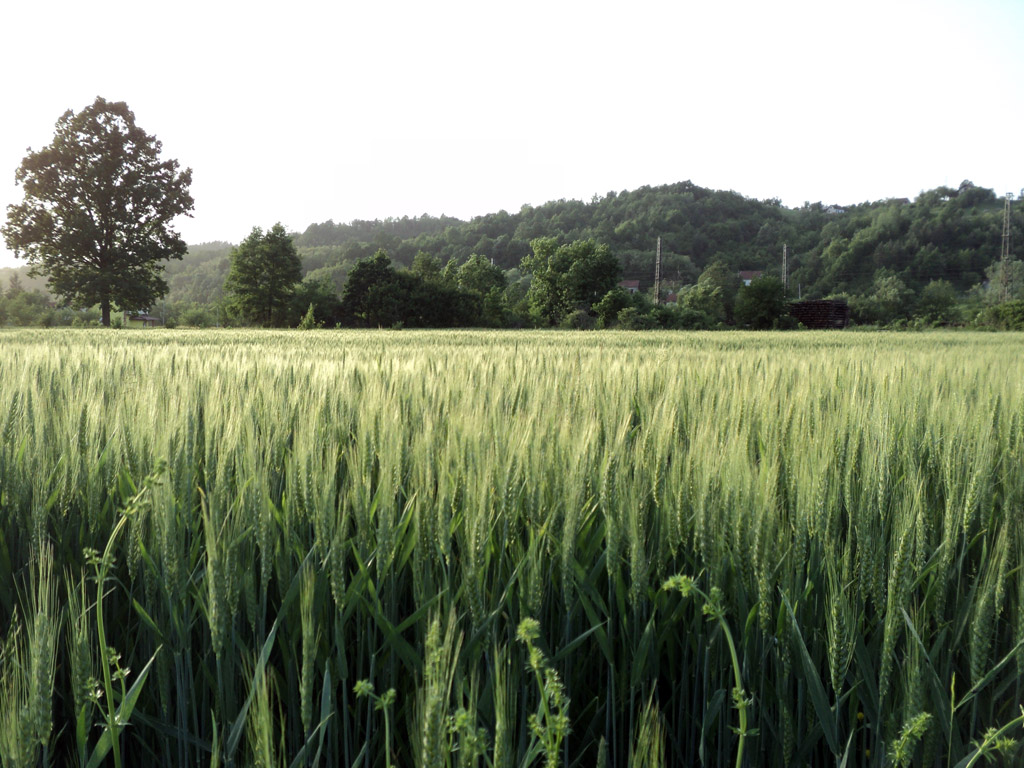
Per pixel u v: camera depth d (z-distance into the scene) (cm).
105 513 224
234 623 176
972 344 1948
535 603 174
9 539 224
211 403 292
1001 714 180
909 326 7231
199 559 194
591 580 193
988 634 168
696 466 205
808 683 167
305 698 144
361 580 180
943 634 181
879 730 171
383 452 220
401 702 185
